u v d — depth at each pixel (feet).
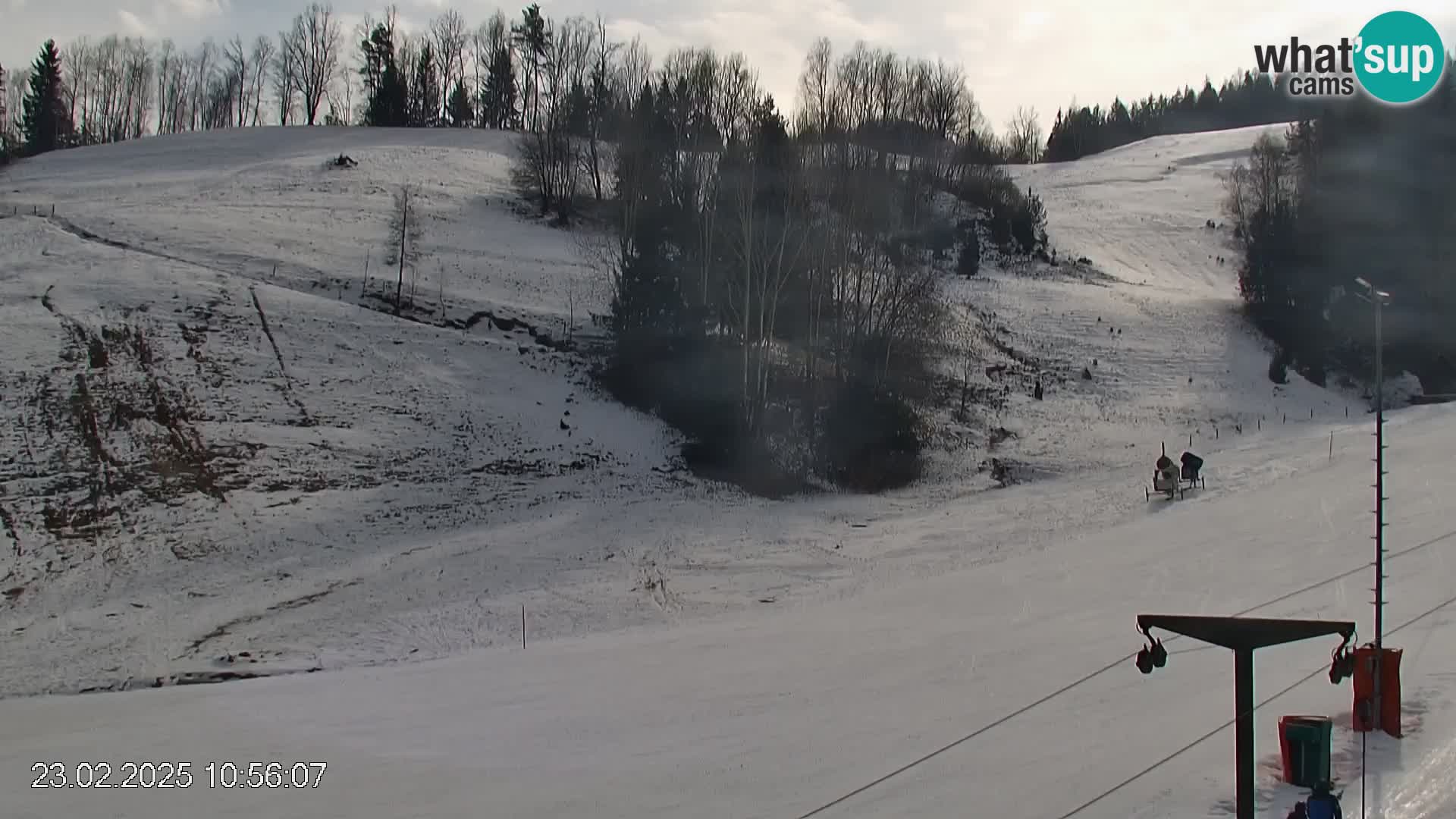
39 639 95.81
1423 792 37.55
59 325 157.99
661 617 102.12
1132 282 291.17
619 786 46.11
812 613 94.17
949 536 132.46
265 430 145.69
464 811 44.21
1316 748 39.09
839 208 191.93
